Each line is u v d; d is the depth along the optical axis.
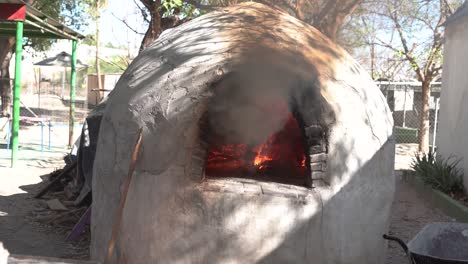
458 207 8.57
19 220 7.36
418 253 3.63
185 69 4.50
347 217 4.36
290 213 4.18
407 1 11.88
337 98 4.44
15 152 11.69
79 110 30.25
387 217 4.78
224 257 4.16
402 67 22.59
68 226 7.21
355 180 4.41
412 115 22.00
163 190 4.27
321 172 4.29
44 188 8.81
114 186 4.65
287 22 5.11
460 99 10.21
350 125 4.43
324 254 4.27
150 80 4.65
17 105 11.67
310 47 4.77
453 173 10.05
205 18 5.30
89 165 7.86
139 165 4.43
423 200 10.08
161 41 5.16
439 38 15.90
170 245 4.24
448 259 3.46
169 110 4.37
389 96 22.09
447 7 15.37
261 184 4.28
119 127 4.68
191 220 4.20
